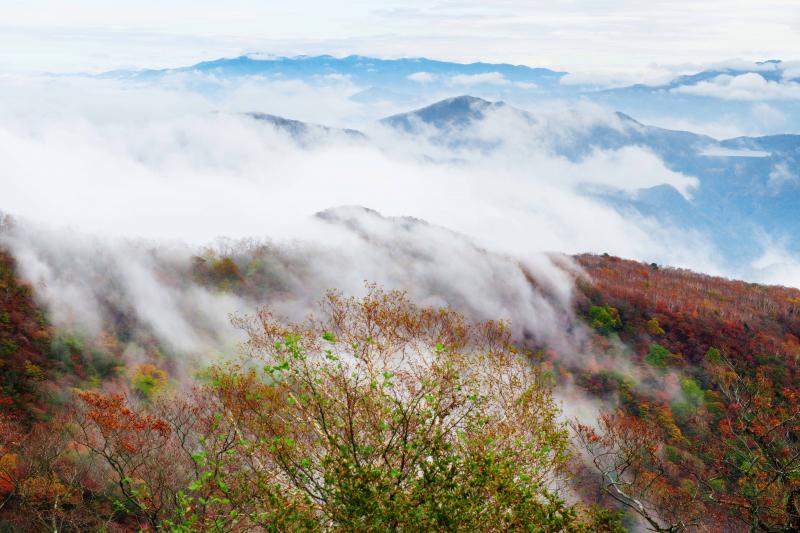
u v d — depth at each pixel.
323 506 11.09
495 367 14.52
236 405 13.57
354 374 12.35
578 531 10.61
